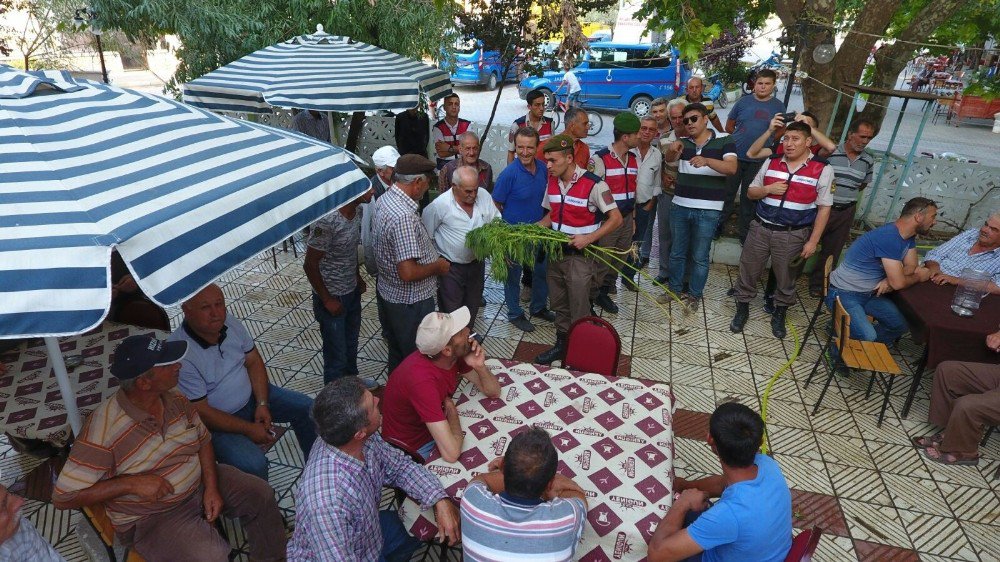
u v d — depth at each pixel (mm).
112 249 1724
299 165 2506
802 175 4984
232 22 7562
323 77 5371
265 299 6047
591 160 5586
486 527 2125
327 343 4281
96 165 2170
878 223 7824
